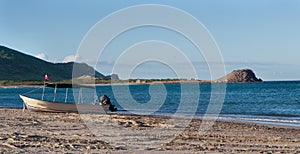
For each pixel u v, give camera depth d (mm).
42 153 14438
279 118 35094
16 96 87562
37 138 17969
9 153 14273
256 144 18172
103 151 15234
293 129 25125
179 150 16047
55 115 31938
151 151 15664
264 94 85312
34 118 28703
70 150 15141
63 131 21094
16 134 19219
